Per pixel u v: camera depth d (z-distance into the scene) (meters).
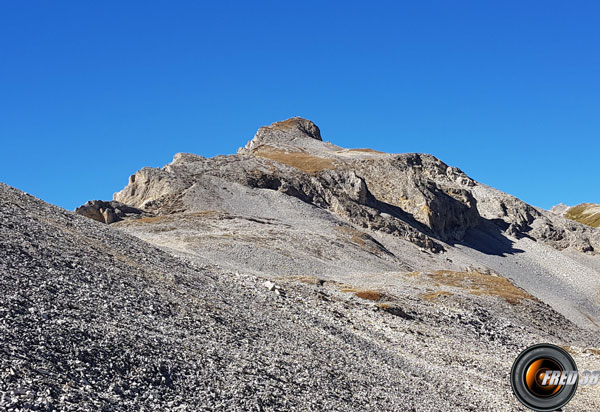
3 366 16.75
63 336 20.36
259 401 22.22
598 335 94.00
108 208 155.00
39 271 26.81
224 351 26.42
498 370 49.28
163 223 145.12
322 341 36.53
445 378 40.56
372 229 188.38
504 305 93.94
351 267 131.00
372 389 30.12
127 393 18.67
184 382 21.30
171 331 26.16
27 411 15.03
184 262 46.91
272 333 33.31
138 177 191.50
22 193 44.84
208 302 34.50
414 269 153.25
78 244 35.25
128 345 22.05
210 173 196.25
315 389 26.41
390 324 58.06
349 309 59.88
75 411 16.02
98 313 24.45
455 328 66.00
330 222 177.00
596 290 191.00
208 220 152.62
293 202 186.00
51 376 17.50
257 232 143.50
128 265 35.47
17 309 21.03
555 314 98.12
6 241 29.02
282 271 110.06
